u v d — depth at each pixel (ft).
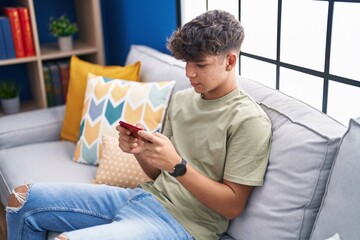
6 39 8.09
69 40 8.77
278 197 3.88
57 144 6.83
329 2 4.55
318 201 3.69
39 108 9.11
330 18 4.58
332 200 3.37
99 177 5.44
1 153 6.59
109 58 10.16
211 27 3.86
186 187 3.96
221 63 3.99
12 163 6.15
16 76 9.68
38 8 9.37
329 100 4.85
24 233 4.46
